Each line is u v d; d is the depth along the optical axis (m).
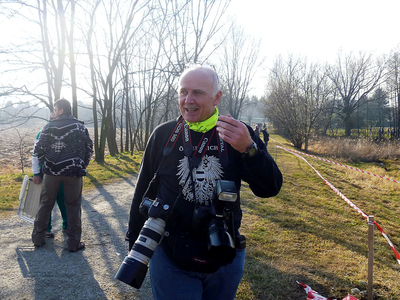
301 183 9.68
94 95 13.19
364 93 40.44
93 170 10.91
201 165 1.53
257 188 1.57
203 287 1.59
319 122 27.52
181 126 1.63
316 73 23.84
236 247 1.58
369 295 3.05
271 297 3.06
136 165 12.91
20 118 10.28
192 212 1.50
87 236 4.58
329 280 3.46
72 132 3.73
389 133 37.59
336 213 6.40
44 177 3.85
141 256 1.39
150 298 3.05
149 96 19.38
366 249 4.48
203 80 1.50
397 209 7.25
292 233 4.98
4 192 6.89
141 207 1.53
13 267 3.50
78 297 2.98
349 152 18.16
